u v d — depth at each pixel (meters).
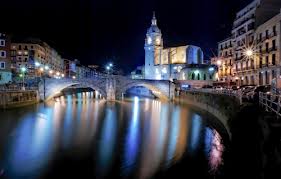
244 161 22.95
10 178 22.66
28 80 93.12
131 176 22.95
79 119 53.59
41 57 133.12
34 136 37.19
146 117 56.56
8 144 32.72
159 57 140.75
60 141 34.38
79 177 22.84
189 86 104.25
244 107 28.44
